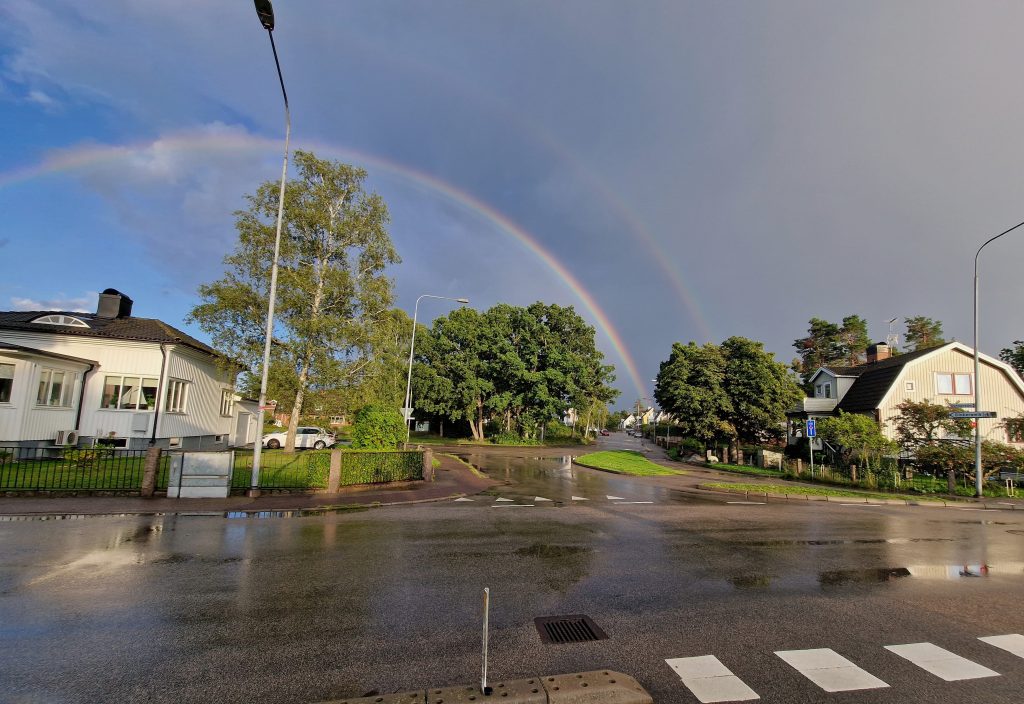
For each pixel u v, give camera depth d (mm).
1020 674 4062
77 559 6949
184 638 4453
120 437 21078
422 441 49125
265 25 10820
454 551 7887
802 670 4066
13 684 3607
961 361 29953
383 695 3441
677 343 37938
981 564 7941
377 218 23781
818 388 38906
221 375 28203
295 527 9508
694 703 3523
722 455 37594
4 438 17109
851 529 11039
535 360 50625
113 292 25031
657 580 6555
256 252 21531
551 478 20891
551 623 4980
